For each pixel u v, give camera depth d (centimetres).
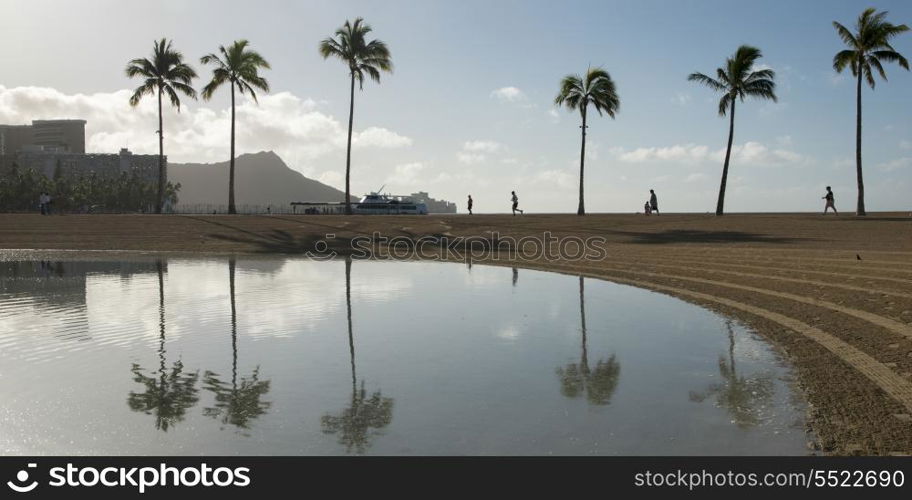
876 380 695
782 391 671
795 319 1076
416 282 1700
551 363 802
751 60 3888
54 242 3070
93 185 13650
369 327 1045
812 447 520
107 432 558
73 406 628
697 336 973
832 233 2525
